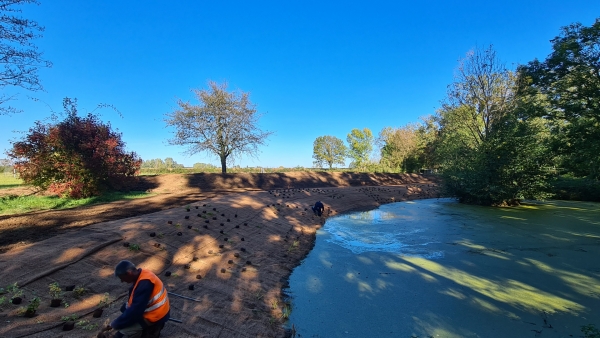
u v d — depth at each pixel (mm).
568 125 21047
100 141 13531
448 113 26609
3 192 14109
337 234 12742
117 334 3643
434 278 7785
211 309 5258
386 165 45500
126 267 3578
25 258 5203
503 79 24000
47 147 12875
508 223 14977
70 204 11750
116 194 14992
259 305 5938
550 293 6863
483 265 8797
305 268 8508
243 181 24656
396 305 6293
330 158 67062
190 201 12609
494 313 5930
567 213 17953
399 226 14383
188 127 26422
